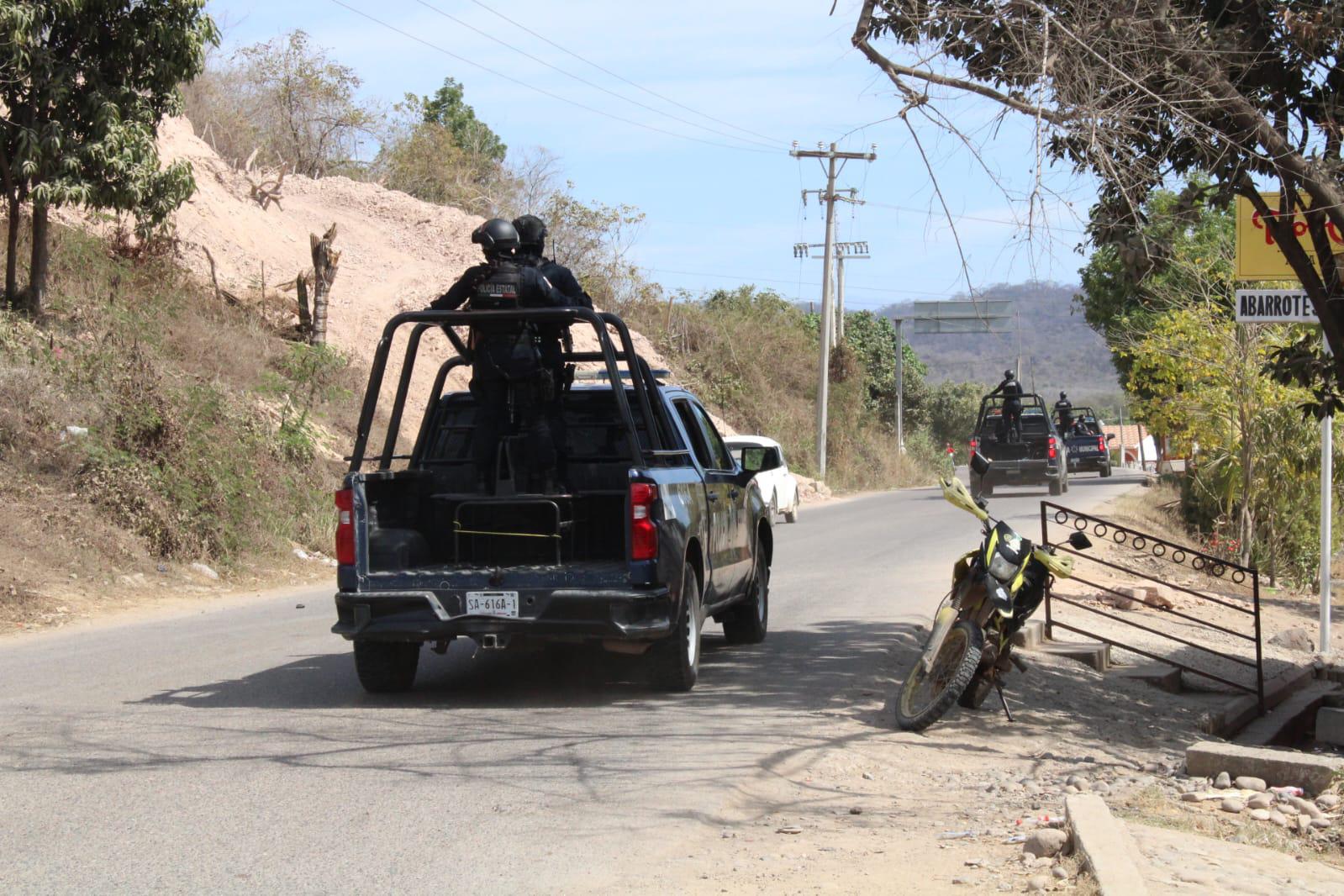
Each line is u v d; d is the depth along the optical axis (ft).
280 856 16.79
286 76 143.33
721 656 34.32
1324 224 30.19
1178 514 80.12
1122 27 24.68
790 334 183.01
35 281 61.05
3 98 59.67
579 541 29.71
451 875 16.06
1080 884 15.16
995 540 26.27
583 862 16.65
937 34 25.61
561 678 30.78
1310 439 62.90
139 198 61.00
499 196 156.04
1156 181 25.50
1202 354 65.31
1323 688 38.45
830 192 151.84
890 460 184.85
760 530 37.47
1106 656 37.27
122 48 60.49
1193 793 21.16
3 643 37.17
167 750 22.88
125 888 15.47
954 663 25.85
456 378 96.68
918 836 18.10
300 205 115.03
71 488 51.47
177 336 69.15
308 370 76.64
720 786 20.56
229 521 55.83
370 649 28.07
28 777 20.77
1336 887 15.46
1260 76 28.63
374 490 27.91
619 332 28.25
